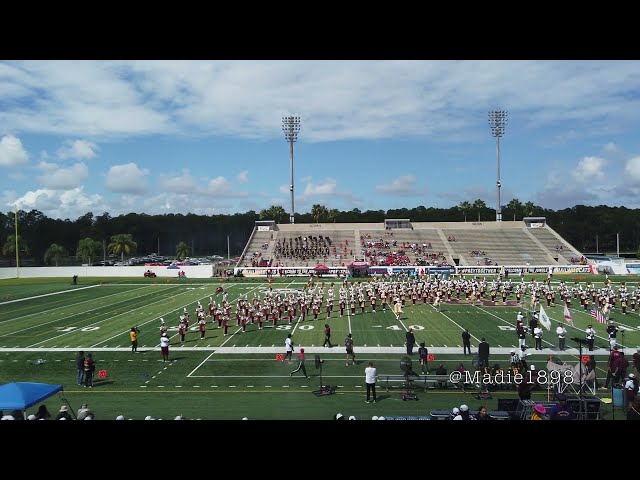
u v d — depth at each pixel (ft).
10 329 106.93
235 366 75.25
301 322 112.57
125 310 132.36
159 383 66.95
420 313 123.44
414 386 62.85
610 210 457.68
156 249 508.94
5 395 44.50
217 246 515.91
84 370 66.95
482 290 146.72
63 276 232.94
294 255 256.52
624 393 52.85
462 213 485.56
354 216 483.10
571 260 247.09
